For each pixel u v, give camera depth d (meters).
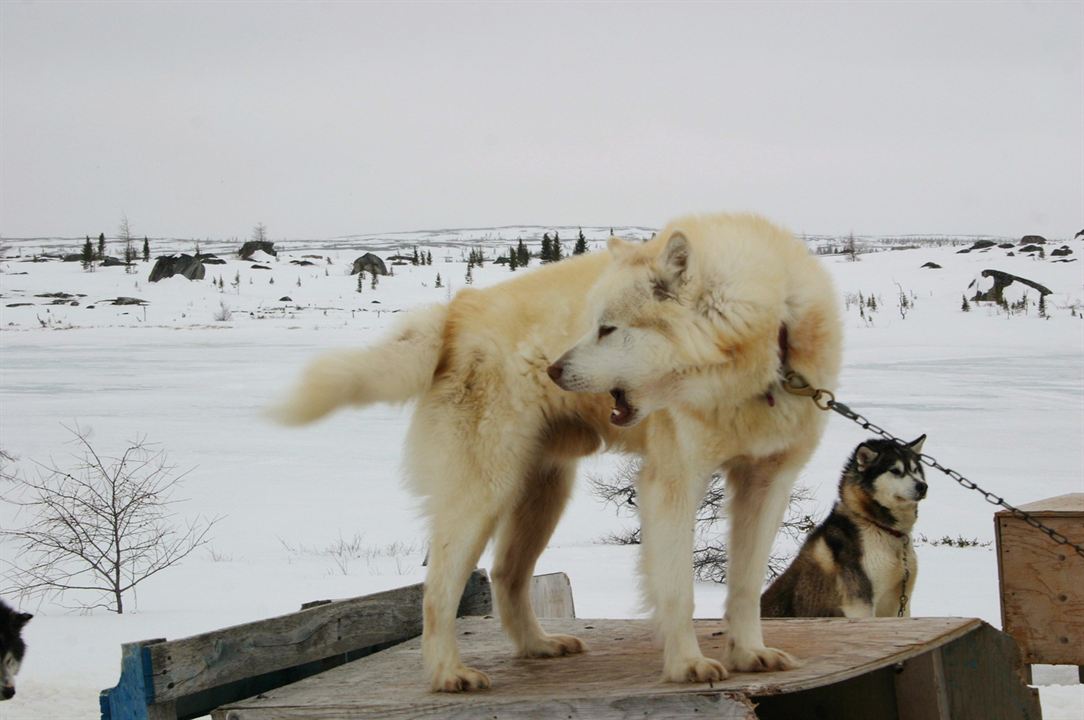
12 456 20.22
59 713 6.74
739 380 4.35
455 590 4.83
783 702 5.49
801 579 7.85
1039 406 27.05
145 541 12.94
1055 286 75.06
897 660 4.43
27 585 11.12
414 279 96.56
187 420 26.31
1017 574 6.63
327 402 5.04
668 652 4.35
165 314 70.69
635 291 4.43
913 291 74.44
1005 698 4.94
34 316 68.50
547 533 5.49
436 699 4.39
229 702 4.94
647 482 4.56
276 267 103.75
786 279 4.49
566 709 4.11
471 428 5.01
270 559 13.06
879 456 7.59
